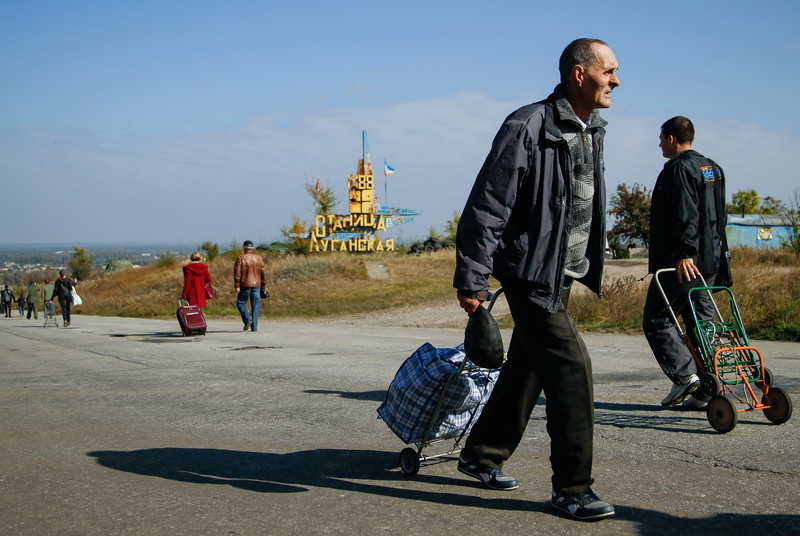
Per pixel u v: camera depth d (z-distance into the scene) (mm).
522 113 3164
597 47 3219
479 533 3000
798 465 3930
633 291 14117
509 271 3158
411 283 25750
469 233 3105
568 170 3154
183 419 5754
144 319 24031
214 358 9961
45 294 24375
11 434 5348
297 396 6656
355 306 22297
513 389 3520
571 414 3137
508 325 14336
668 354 5359
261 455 4480
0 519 3359
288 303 23656
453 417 3820
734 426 4598
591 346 10133
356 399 6402
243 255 14883
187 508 3463
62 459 4520
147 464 4336
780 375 6945
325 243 44625
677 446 4398
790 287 12734
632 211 40594
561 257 3143
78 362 10023
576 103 3264
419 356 3832
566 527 3051
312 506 3434
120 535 3115
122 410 6227
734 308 5176
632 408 5609
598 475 3818
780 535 2928
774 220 41000
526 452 4379
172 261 45188
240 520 3262
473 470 3584
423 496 3531
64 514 3414
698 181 5203
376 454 4414
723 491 3510
